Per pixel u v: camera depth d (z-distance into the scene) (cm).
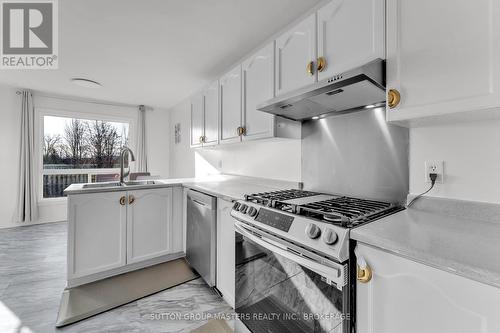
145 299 192
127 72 300
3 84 366
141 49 236
